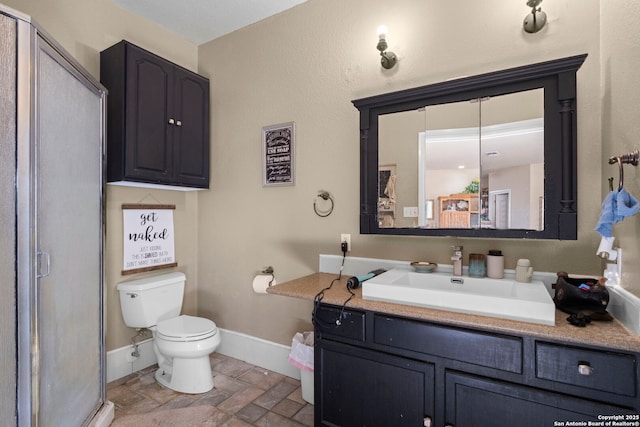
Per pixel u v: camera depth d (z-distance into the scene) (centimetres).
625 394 106
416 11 194
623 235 129
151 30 255
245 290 264
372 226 191
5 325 121
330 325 161
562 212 146
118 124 214
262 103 253
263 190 254
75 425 158
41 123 133
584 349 112
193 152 259
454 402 133
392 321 145
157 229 261
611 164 134
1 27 120
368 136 191
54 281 143
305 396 207
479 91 164
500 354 124
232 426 184
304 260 235
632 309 114
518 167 155
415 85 194
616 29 133
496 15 174
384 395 148
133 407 201
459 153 170
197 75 263
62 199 149
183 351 208
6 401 121
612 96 138
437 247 188
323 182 226
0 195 120
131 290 230
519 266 156
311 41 230
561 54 158
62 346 149
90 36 220
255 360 257
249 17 250
